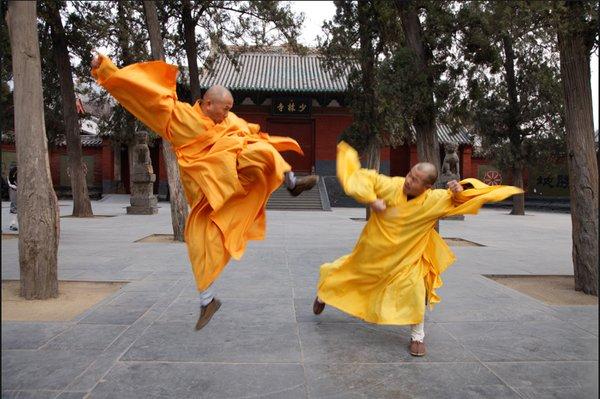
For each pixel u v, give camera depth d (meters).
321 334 4.16
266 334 4.14
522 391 3.07
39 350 3.68
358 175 3.68
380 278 3.80
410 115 10.23
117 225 15.22
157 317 4.62
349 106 13.88
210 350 3.72
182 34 16.05
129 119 20.14
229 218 3.45
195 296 5.50
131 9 13.79
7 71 11.26
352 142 13.82
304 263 8.00
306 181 3.36
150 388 3.03
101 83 3.46
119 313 4.76
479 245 11.33
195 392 2.98
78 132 18.20
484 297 5.64
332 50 13.23
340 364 3.48
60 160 36.69
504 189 3.65
